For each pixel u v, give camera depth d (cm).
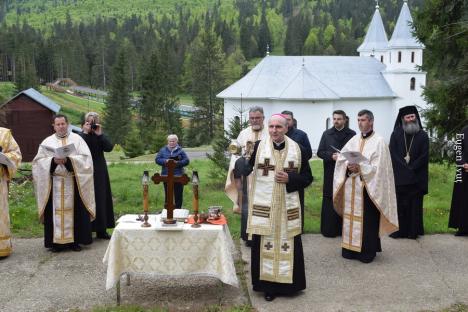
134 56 10062
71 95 8762
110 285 566
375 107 4338
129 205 1141
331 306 597
